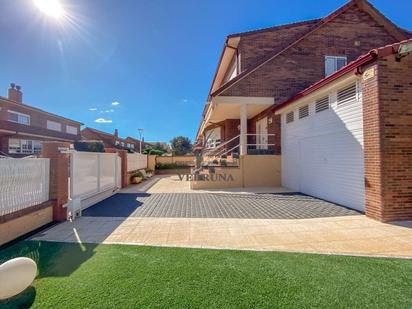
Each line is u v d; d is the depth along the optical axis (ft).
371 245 15.10
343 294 9.68
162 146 210.59
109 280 10.77
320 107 30.66
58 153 21.48
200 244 15.39
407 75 20.47
